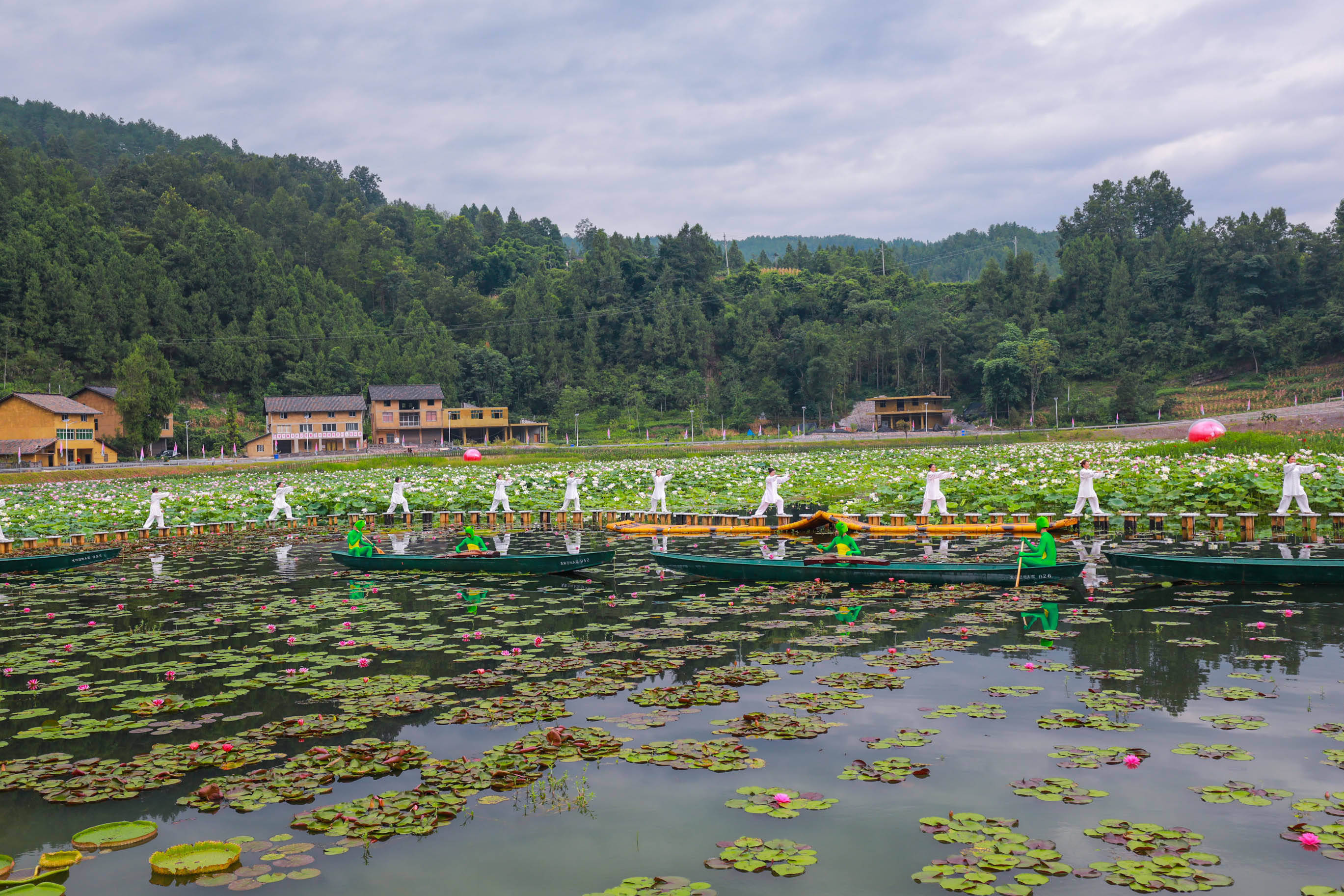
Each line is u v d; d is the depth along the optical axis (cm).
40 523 2666
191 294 12719
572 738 736
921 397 11750
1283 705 789
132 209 14900
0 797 648
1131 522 2059
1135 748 695
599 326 15700
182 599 1464
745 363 15150
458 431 11906
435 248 19875
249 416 12069
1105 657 962
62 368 10844
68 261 11631
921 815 587
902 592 1383
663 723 773
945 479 2991
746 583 1516
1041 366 12131
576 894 492
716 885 497
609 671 946
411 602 1387
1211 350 12244
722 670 944
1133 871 501
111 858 549
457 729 770
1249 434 4006
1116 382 12581
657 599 1378
